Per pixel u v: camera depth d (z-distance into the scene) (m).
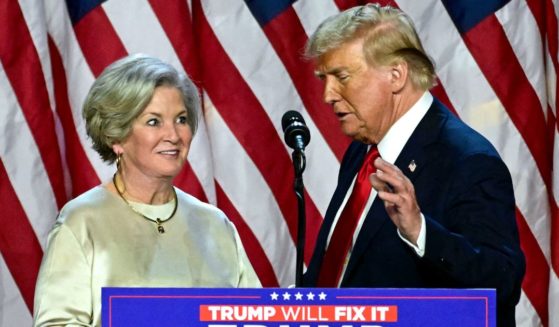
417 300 4.56
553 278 11.14
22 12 10.48
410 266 6.53
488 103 11.12
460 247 5.82
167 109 6.55
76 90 10.62
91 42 10.62
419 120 6.88
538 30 11.21
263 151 10.94
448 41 11.16
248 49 10.94
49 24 10.77
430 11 11.16
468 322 4.56
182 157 6.69
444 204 6.47
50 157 10.55
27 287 10.54
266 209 10.96
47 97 10.55
